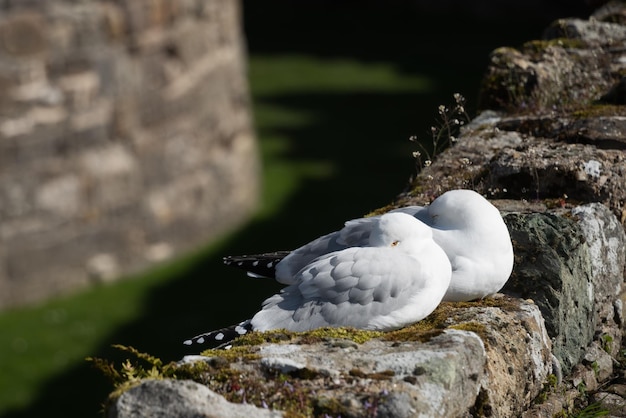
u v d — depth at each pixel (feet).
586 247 19.63
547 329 18.21
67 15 55.77
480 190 21.93
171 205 63.10
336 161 81.51
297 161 81.41
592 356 19.36
